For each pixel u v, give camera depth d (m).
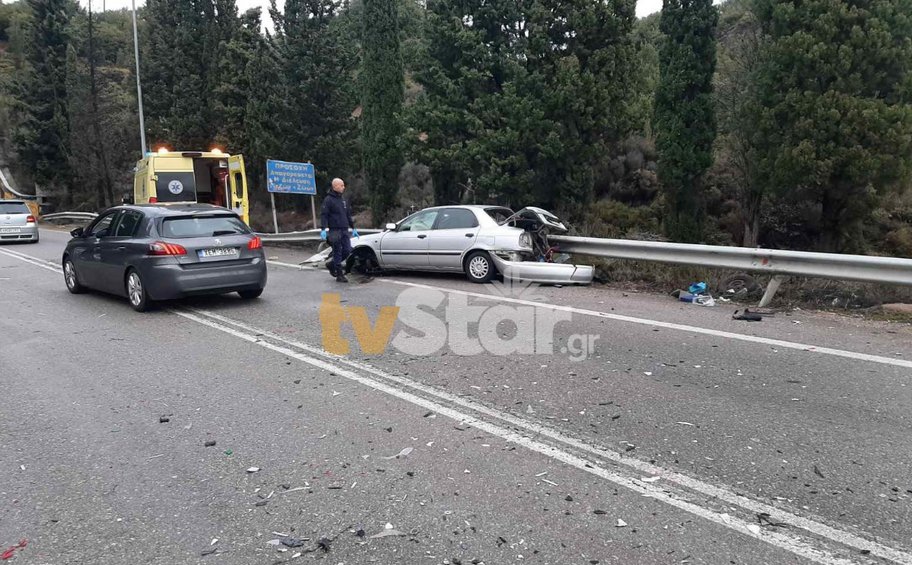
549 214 11.99
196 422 4.72
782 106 12.66
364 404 5.05
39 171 37.53
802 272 8.25
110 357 6.57
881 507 3.40
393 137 17.28
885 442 4.19
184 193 16.16
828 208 13.55
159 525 3.33
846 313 8.00
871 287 8.54
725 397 5.07
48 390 5.52
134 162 33.41
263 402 5.13
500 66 14.20
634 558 2.98
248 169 24.61
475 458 4.05
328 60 20.48
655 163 18.31
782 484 3.66
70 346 7.05
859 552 3.02
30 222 21.14
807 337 6.86
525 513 3.39
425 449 4.20
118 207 9.91
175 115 26.56
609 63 13.52
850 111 11.95
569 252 11.72
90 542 3.18
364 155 17.75
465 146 14.62
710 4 13.42
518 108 13.21
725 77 15.46
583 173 14.38
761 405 4.88
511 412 4.83
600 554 3.02
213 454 4.17
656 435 4.36
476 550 3.06
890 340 6.66
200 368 6.12
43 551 3.11
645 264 11.00
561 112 13.37
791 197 13.49
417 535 3.20
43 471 3.96
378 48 17.09
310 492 3.65
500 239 10.84
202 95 26.48
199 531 3.27
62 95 37.22
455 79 14.81
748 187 14.60
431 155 14.55
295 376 5.80
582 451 4.13
